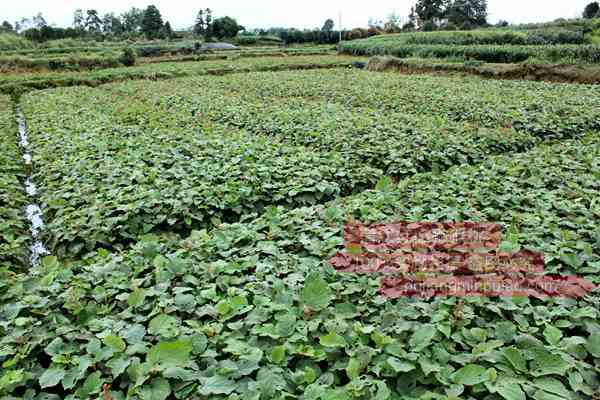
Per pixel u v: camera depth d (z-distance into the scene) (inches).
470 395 116.7
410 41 1603.1
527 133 420.8
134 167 315.0
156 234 241.4
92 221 239.3
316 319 141.4
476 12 2874.0
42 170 351.3
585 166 293.7
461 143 369.4
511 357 121.0
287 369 123.5
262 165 301.0
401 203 239.1
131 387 116.0
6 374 119.5
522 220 210.4
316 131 411.8
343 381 125.0
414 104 573.0
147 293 153.6
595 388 116.7
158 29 2962.6
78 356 129.4
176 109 592.7
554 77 852.0
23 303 148.3
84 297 157.0
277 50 1993.1
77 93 817.5
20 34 2544.3
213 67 1282.0
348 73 1038.4
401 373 120.7
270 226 207.8
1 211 280.4
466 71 977.5
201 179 286.4
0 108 700.0
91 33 2923.2
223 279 163.0
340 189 297.6
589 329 135.2
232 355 129.1
